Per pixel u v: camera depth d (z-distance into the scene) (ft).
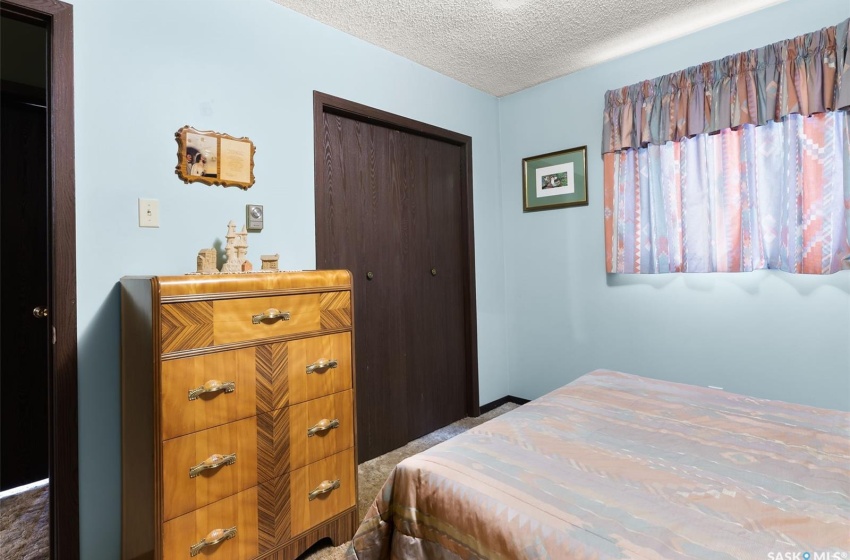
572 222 9.78
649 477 3.25
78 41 4.95
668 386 5.61
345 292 5.79
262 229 6.51
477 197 10.35
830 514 2.73
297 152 6.95
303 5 6.78
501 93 10.71
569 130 9.72
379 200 8.41
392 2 6.75
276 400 5.02
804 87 6.75
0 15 4.61
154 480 4.18
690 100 7.83
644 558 2.37
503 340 10.95
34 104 7.35
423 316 9.23
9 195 7.16
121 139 5.24
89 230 5.02
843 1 6.54
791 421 4.33
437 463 3.55
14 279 7.22
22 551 5.65
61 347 4.84
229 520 4.61
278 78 6.72
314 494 5.35
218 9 6.08
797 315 7.09
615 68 8.95
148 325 4.30
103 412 5.11
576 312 9.78
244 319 4.77
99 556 5.08
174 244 5.65
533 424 4.33
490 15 7.19
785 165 7.02
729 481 3.18
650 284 8.70
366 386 8.11
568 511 2.82
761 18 7.22
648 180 8.50
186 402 4.34
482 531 2.91
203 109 5.91
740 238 7.44
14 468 7.24
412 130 8.91
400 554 3.40
